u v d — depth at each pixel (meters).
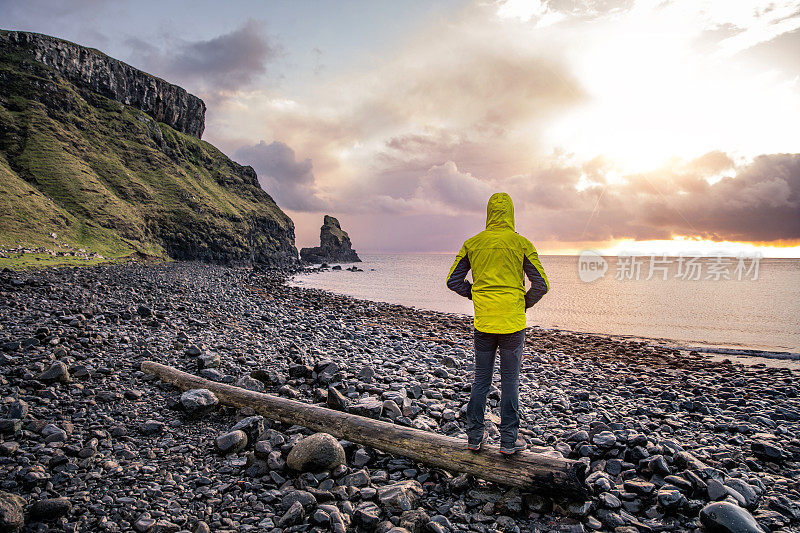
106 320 12.77
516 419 4.65
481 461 4.73
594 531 4.17
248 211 123.62
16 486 4.59
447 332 21.25
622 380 12.45
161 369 8.21
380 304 33.19
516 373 4.62
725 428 7.35
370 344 15.19
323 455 4.98
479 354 4.79
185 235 85.88
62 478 4.80
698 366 14.99
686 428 7.50
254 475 5.11
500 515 4.40
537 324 25.55
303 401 7.56
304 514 4.32
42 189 67.62
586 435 6.37
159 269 51.56
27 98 85.00
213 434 6.14
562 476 4.29
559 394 10.12
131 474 5.00
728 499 4.44
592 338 20.67
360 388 8.14
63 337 10.01
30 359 8.41
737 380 12.58
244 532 4.07
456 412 7.25
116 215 71.19
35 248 45.31
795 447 6.18
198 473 5.13
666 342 19.80
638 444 5.57
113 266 45.34
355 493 4.61
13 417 6.01
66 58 98.69
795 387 11.61
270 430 5.93
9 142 73.38
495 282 4.62
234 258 94.94
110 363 8.77
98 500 4.46
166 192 95.25
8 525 3.75
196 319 15.46
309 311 26.31
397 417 6.62
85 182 73.69
